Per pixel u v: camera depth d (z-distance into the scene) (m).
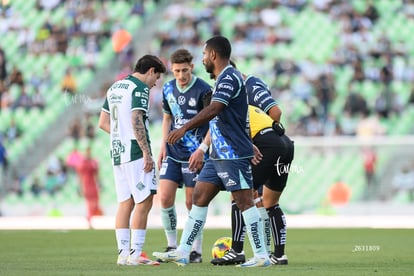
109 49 99.06
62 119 91.81
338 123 88.81
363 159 78.12
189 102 34.50
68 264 31.88
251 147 28.91
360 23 100.81
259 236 29.30
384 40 98.56
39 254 39.19
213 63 29.00
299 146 79.50
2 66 97.38
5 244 46.59
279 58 98.00
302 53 98.75
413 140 76.81
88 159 73.25
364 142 78.00
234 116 28.58
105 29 101.25
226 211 75.81
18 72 96.06
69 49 99.69
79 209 81.56
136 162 30.25
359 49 97.56
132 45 100.31
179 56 34.06
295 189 79.38
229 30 101.19
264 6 103.69
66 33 101.25
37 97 94.12
